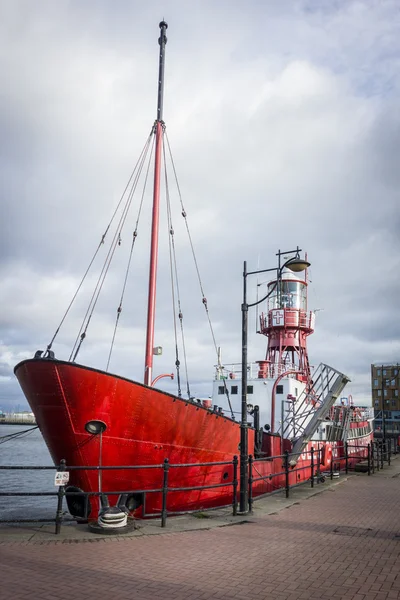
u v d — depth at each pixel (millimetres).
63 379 9961
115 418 10672
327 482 18250
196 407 12586
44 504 21766
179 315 16266
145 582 6113
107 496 10797
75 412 10242
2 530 8875
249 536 8852
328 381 20938
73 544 7949
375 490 15953
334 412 25938
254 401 22594
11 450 67250
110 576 6316
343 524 10078
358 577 6402
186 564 6957
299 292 25484
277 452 18609
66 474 8773
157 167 14969
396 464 29703
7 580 5988
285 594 5750
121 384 10570
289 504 12766
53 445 10812
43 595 5516
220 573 6547
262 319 26094
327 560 7238
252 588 5953
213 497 13797
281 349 24609
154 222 14562
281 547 8031
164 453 11891
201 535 8906
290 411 20781
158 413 11438
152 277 14156
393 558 7340
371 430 37844
